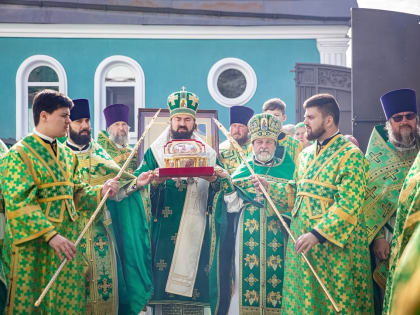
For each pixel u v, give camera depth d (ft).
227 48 33.09
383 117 17.92
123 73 33.04
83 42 32.91
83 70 32.83
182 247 16.15
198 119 17.11
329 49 33.12
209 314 17.72
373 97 18.03
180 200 16.31
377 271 14.82
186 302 16.06
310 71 29.09
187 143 15.48
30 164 12.61
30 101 32.76
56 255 12.68
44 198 12.71
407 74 18.10
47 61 32.73
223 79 33.19
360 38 18.08
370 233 14.76
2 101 32.68
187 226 16.19
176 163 15.35
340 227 13.15
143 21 32.78
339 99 28.91
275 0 33.27
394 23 18.17
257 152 16.38
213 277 15.97
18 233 12.19
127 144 18.42
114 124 18.22
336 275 13.38
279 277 15.61
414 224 4.32
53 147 13.11
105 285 15.23
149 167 16.38
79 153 15.92
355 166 13.56
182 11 32.81
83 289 13.55
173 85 32.96
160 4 32.96
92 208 14.05
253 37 33.04
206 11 32.78
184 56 32.99
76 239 13.32
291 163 16.55
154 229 16.29
